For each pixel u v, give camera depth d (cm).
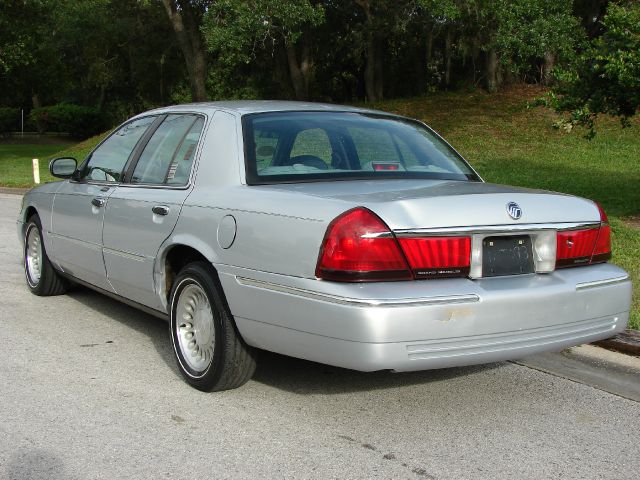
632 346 554
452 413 441
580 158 2228
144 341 579
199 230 452
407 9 2834
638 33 1173
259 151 461
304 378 495
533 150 2367
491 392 479
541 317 398
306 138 479
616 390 488
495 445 395
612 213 1355
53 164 639
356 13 3344
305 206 393
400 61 3928
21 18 3195
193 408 440
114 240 547
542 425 425
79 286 742
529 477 358
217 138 481
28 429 407
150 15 4272
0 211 1538
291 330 391
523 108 2827
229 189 449
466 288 379
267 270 400
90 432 404
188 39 3209
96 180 601
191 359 476
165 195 496
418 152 507
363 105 3250
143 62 4616
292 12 2316
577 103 1261
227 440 395
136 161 553
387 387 482
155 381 487
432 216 380
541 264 416
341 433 407
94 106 6309
